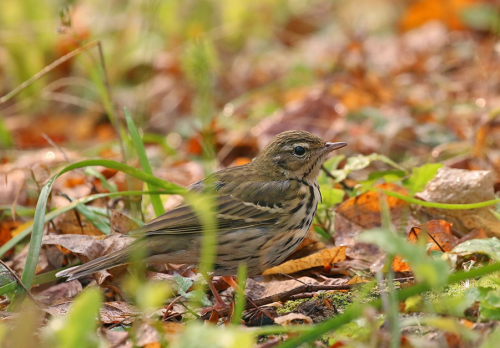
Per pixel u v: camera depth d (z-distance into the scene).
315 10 26.41
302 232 10.28
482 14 22.48
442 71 20.03
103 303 9.27
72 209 11.48
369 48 22.59
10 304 8.97
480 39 22.00
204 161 14.66
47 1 21.34
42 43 20.42
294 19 25.39
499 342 6.24
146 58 19.95
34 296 10.09
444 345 6.82
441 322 6.64
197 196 9.91
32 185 14.14
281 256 10.17
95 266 9.03
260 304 8.88
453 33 22.67
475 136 15.27
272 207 9.98
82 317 5.91
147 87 20.27
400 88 19.12
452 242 10.26
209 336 6.02
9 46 20.30
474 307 7.51
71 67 20.89
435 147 15.77
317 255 10.31
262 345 7.27
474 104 17.44
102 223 11.10
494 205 10.96
